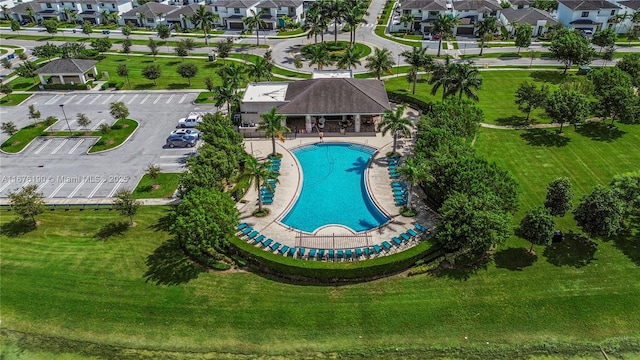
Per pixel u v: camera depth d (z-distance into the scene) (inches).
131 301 1733.5
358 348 1558.8
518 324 1627.7
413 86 3725.4
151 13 6048.2
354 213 2271.2
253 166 2107.5
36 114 3134.8
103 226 2156.7
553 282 1791.3
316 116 3105.3
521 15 5334.6
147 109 3494.1
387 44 5128.0
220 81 4050.2
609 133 2960.1
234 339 1590.8
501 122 3171.8
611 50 4190.5
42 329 1640.0
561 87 3267.7
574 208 2219.5
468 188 1964.8
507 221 1793.8
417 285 1793.8
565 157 2696.9
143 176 2573.8
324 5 4773.6
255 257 1875.0
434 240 1934.1
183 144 2896.2
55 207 2299.5
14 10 6368.1
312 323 1644.9
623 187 2053.4
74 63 3961.6
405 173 2098.9
